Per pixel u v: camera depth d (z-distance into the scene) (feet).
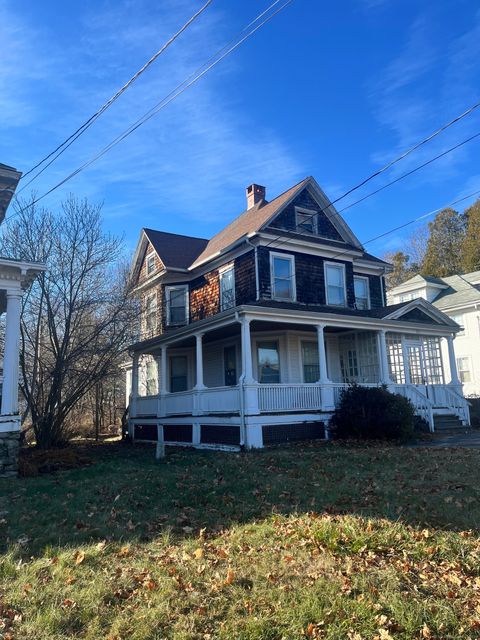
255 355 58.18
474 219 145.28
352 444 42.55
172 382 68.95
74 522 19.65
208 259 63.87
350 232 65.21
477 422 59.52
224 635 10.74
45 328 57.72
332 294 63.05
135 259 78.23
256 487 24.81
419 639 10.53
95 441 68.28
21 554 15.94
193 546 16.37
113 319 55.83
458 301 97.55
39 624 11.25
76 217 56.24
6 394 34.53
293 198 61.16
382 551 15.33
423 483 23.75
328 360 61.62
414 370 61.00
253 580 13.32
